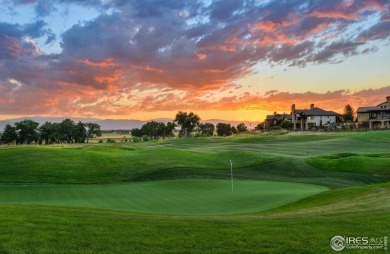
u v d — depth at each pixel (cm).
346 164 4991
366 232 1340
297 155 6531
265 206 2425
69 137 17162
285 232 1346
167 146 9450
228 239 1251
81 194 2997
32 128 16225
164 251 1120
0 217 1456
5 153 5381
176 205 2466
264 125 18300
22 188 3412
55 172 4316
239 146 8550
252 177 4475
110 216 1645
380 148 7512
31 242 1152
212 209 2331
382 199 2123
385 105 14700
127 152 6216
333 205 2109
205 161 5312
